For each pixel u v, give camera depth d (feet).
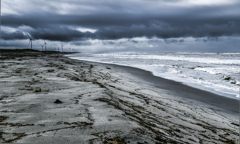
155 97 23.02
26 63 53.78
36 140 8.30
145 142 8.98
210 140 11.67
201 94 27.20
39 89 19.21
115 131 9.75
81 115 12.05
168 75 45.19
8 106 13.50
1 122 10.34
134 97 21.65
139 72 49.85
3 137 8.48
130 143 8.63
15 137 8.54
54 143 8.11
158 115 15.62
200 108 20.12
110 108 14.11
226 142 11.73
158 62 88.84
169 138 10.43
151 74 46.39
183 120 15.25
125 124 10.93
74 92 19.22
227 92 28.76
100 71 45.93
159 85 32.53
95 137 8.89
